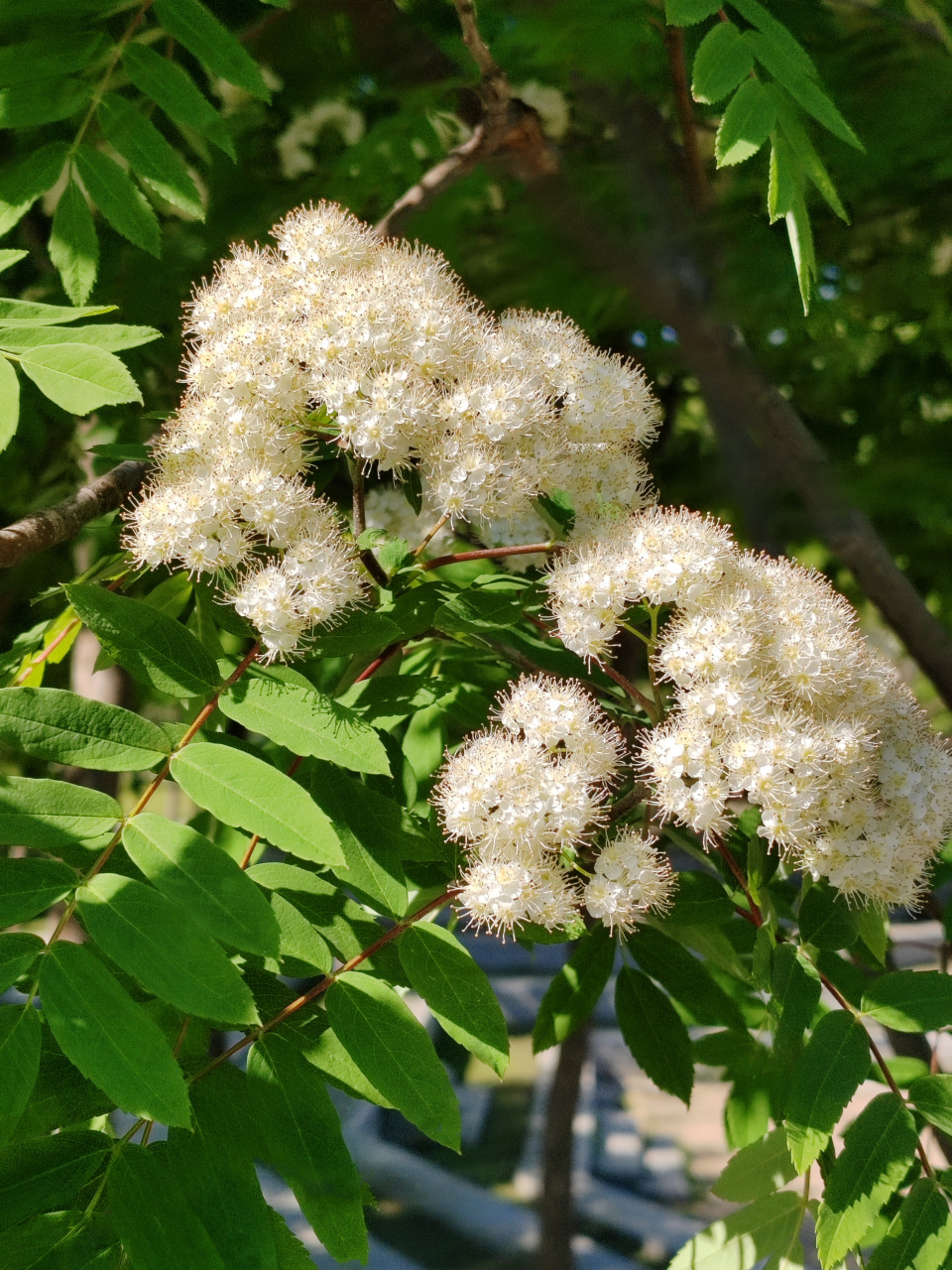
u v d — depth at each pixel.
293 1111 0.26
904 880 0.32
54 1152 0.25
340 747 0.27
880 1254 0.28
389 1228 0.96
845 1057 0.29
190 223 0.50
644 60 0.45
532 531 0.40
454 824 0.29
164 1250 0.23
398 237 0.44
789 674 0.31
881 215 0.50
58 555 0.56
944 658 0.52
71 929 0.39
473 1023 0.27
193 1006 0.22
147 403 0.51
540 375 0.34
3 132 0.45
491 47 0.47
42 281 0.50
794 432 0.53
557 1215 0.62
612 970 0.36
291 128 0.55
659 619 0.36
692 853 0.36
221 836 0.39
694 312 0.51
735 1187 0.33
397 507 0.43
